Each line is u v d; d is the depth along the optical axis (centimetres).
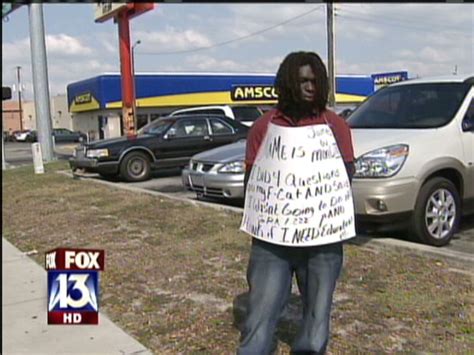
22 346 416
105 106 4225
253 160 305
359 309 429
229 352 381
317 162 292
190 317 447
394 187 572
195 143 1406
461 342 372
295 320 420
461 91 666
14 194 1181
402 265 524
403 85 721
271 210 296
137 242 692
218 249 629
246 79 4488
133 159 1346
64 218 880
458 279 481
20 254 690
